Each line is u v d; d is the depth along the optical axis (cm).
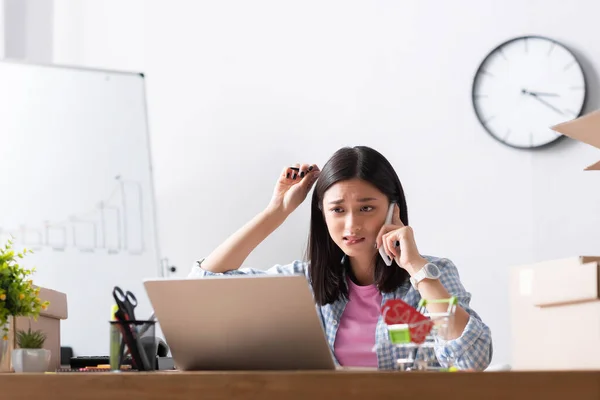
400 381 123
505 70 377
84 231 393
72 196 395
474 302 371
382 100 388
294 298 138
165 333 152
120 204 393
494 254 372
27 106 400
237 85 401
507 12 381
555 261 167
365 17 394
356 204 197
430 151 382
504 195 374
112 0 414
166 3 410
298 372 126
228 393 127
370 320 207
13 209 395
